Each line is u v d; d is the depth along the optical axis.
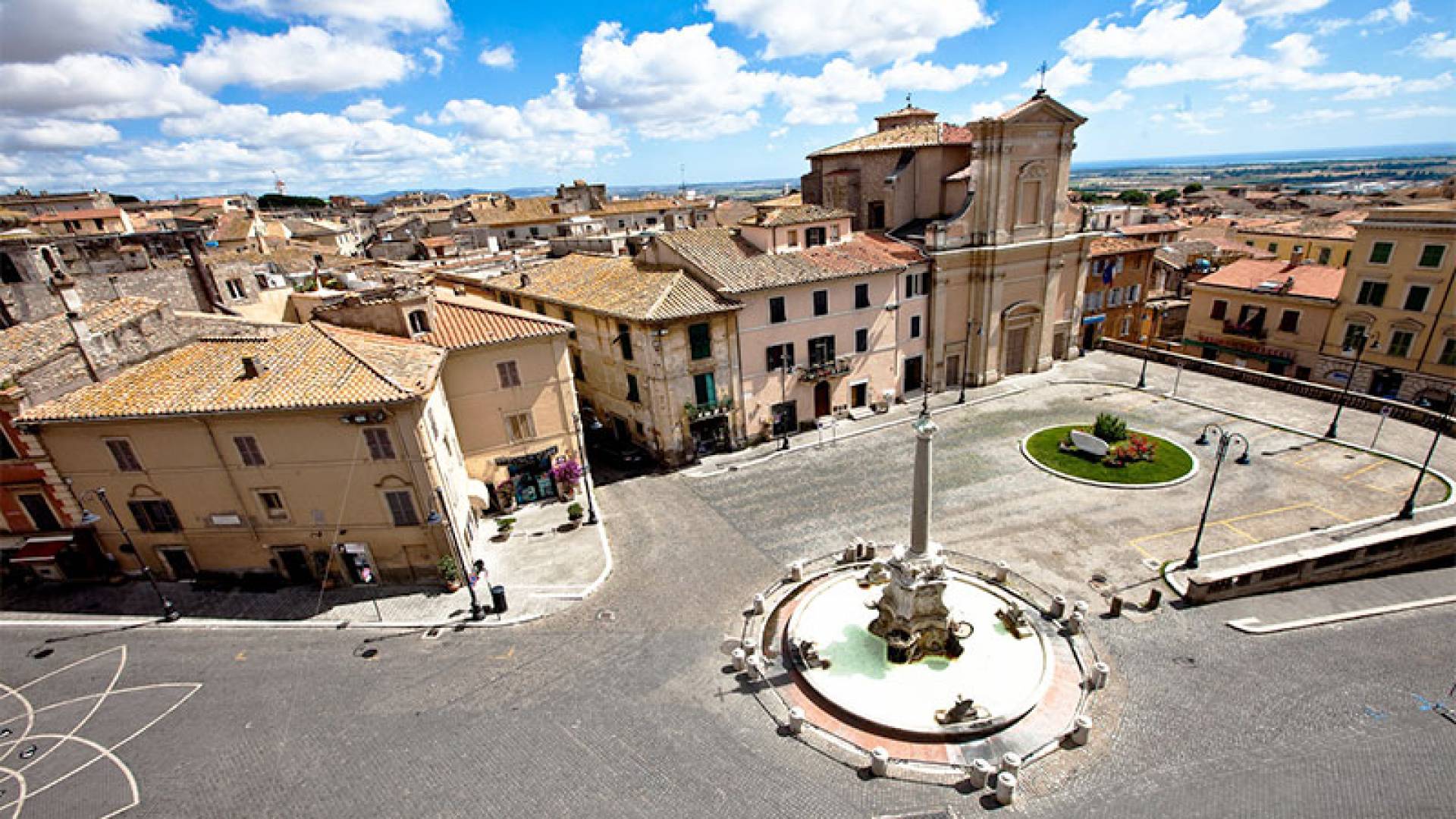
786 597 26.50
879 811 17.11
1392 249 43.41
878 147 51.28
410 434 26.28
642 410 40.72
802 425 44.16
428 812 17.83
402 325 32.03
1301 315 49.19
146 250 38.66
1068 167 47.56
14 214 68.19
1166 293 65.94
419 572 28.89
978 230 46.62
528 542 31.97
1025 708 19.92
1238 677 20.89
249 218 82.94
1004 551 28.64
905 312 46.25
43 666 24.50
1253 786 17.05
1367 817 16.00
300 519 27.97
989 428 42.12
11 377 25.67
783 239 43.09
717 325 38.78
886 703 20.50
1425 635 22.38
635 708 21.08
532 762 19.20
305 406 25.20
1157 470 34.69
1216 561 26.81
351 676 23.28
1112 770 17.86
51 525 28.38
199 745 20.56
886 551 29.19
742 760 18.91
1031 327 50.88
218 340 29.84
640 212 97.00
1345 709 19.34
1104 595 25.39
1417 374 43.25
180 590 28.83
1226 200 155.50
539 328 33.94
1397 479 31.95
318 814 17.98
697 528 32.47
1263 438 37.78
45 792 19.12
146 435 26.44
